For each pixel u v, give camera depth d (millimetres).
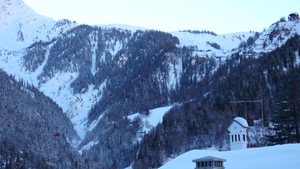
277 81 170750
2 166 185750
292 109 103625
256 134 136500
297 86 103938
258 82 174000
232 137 101062
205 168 62281
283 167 65375
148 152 171500
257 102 154875
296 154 71375
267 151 77125
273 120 109062
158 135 178750
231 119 159250
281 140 103938
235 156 79750
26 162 195625
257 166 69188
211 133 160750
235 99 173875
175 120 188250
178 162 87375
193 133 168500
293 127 104062
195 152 92188
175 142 168750
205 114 178875
